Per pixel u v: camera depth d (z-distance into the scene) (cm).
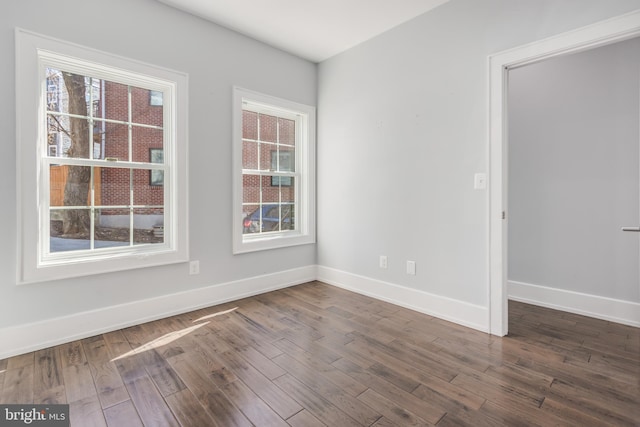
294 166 382
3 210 204
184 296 285
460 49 257
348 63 348
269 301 316
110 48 241
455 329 251
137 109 263
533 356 208
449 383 179
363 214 338
